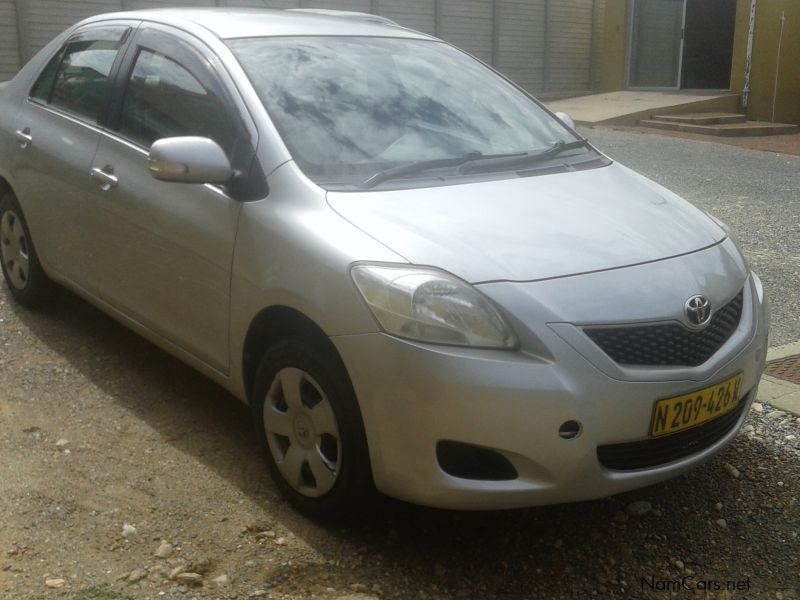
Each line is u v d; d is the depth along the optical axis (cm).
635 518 369
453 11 1930
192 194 390
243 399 381
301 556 331
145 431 416
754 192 1026
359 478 326
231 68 399
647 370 314
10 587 307
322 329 323
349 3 1789
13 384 455
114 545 333
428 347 301
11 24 1443
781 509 376
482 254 322
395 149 388
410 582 321
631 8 1981
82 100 487
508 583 326
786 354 521
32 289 534
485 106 443
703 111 1755
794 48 1659
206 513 355
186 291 396
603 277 323
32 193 504
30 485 368
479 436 300
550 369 301
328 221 339
